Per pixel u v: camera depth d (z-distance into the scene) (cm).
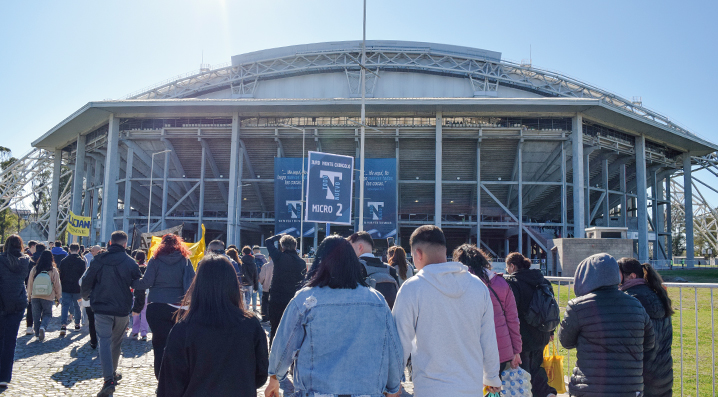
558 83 5288
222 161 4681
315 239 4247
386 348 353
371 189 3841
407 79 5272
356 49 5197
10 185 7144
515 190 4712
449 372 373
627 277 545
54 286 1188
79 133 5353
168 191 4878
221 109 4219
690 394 779
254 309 1598
